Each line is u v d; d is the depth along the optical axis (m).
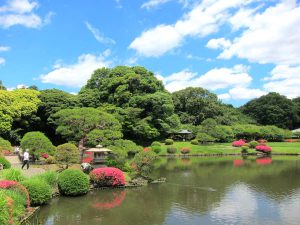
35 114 52.47
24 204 16.27
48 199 18.88
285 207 19.06
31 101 51.44
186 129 72.69
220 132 68.00
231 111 95.19
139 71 63.72
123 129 55.03
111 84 59.44
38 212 17.30
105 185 24.16
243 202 20.31
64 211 17.66
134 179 26.39
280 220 16.47
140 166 27.61
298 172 33.62
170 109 60.47
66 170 21.72
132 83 60.66
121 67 64.06
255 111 102.94
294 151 57.66
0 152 34.78
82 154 30.75
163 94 60.62
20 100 50.44
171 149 54.47
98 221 15.96
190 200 20.70
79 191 21.25
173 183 26.77
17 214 14.59
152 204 19.56
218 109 85.25
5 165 25.64
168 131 63.38
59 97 53.62
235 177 30.17
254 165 40.06
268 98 102.75
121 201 20.22
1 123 46.28
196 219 16.50
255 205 19.53
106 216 16.86
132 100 57.75
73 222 15.72
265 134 74.31
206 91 85.62
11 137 49.84
